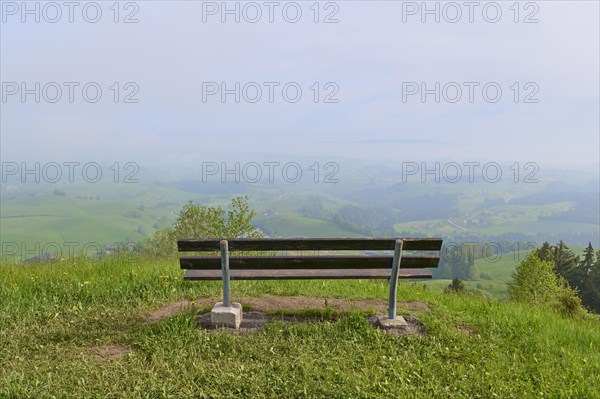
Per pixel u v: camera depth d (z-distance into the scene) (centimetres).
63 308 598
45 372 429
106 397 391
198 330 509
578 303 1474
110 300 630
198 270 575
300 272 557
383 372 446
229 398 398
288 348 485
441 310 634
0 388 393
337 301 662
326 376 432
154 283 701
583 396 428
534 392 429
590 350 573
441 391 421
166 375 429
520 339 553
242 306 596
